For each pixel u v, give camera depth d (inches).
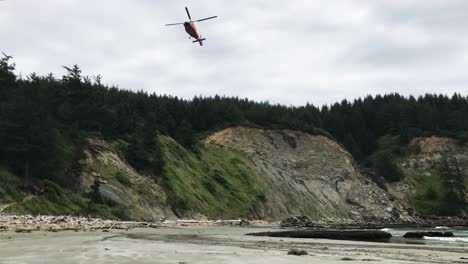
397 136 5728.3
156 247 749.9
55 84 3002.0
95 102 2962.6
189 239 1108.5
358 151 5172.2
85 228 1443.2
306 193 3964.1
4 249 648.4
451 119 5787.4
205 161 3634.4
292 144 4515.3
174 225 2086.6
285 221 2999.5
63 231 1247.5
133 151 2785.4
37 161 2052.2
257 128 4566.9
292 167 4232.3
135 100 4067.4
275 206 3538.4
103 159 2501.2
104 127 2999.5
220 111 4680.1
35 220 1480.1
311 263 543.2
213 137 4311.0
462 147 5300.2
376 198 4347.9
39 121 2101.4
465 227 2952.8
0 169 1939.0
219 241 1052.5
